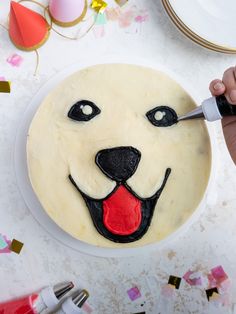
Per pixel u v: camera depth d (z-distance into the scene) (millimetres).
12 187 386
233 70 329
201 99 407
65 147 354
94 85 361
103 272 400
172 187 359
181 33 399
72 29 396
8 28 389
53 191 354
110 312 402
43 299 379
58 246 393
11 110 387
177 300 407
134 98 361
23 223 388
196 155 362
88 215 354
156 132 357
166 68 406
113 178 341
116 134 350
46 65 392
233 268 412
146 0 405
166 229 359
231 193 409
